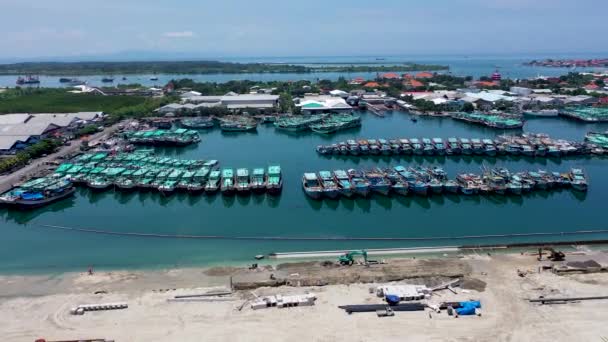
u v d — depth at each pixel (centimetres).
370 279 5388
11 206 8319
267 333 4416
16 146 12012
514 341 4275
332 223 7644
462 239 6944
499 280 5369
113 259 6316
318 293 5125
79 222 7806
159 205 8625
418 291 4984
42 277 5716
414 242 6831
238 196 8975
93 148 12112
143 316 4716
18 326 4562
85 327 4534
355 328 4469
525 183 9062
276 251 6519
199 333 4428
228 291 5206
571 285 5253
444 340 4281
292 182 9738
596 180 9825
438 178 9450
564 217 7819
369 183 8875
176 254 6450
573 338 4331
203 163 10619
